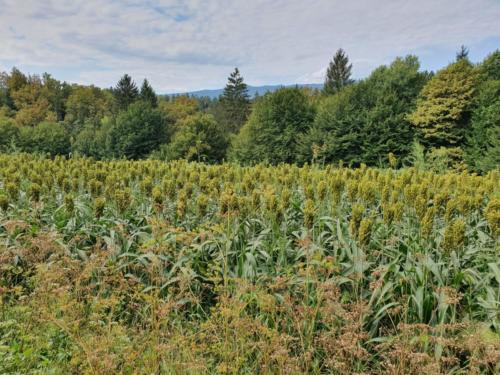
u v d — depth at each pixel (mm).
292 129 27609
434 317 2775
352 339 2506
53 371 2480
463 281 3145
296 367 2434
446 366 2586
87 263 3252
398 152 23875
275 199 3660
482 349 2436
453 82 22859
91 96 64000
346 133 25078
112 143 37125
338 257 3518
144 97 57906
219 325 2730
